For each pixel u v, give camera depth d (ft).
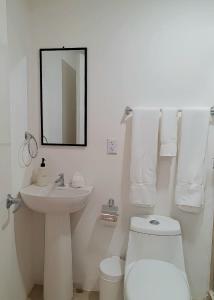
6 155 3.98
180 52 5.08
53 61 5.44
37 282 6.10
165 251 4.91
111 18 5.18
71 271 5.48
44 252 5.69
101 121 5.46
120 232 5.67
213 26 4.94
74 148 5.61
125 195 5.54
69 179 5.70
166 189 5.40
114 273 4.98
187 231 5.43
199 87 5.08
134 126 5.03
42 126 5.63
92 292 5.88
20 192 4.98
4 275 4.45
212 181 5.24
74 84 5.43
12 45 4.59
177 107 5.18
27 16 5.22
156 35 5.10
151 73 5.20
